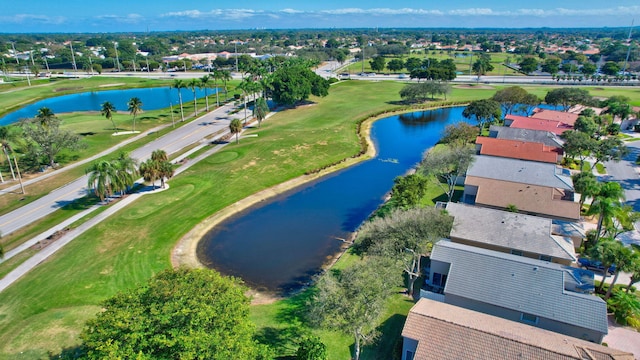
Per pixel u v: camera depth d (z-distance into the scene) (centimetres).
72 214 6300
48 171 8162
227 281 3206
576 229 5172
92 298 4350
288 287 4741
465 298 3803
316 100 15112
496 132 9388
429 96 15725
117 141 10088
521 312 3600
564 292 3644
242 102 14838
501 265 3984
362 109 13550
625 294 3953
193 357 2520
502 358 2916
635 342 3619
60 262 5006
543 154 7475
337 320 3256
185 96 17025
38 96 16425
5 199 6881
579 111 12350
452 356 2984
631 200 6519
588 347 3023
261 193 7212
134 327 2589
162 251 5338
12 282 4616
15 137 7794
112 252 5250
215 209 6550
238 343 2722
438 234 4562
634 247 4659
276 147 9275
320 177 8056
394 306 4191
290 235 5903
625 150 7588
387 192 7406
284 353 3566
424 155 9406
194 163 8481
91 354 2542
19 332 3828
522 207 5697
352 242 5688
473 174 6662
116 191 7019
